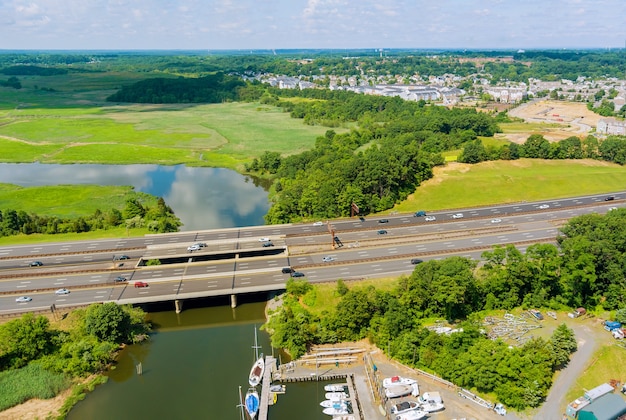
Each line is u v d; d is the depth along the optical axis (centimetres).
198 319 16050
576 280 15212
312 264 17875
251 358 14000
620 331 13950
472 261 16638
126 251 19188
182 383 12962
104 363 13562
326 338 14225
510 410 11475
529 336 14000
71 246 19725
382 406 11788
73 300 15612
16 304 15400
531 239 19800
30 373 12838
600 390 11700
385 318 14025
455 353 12912
